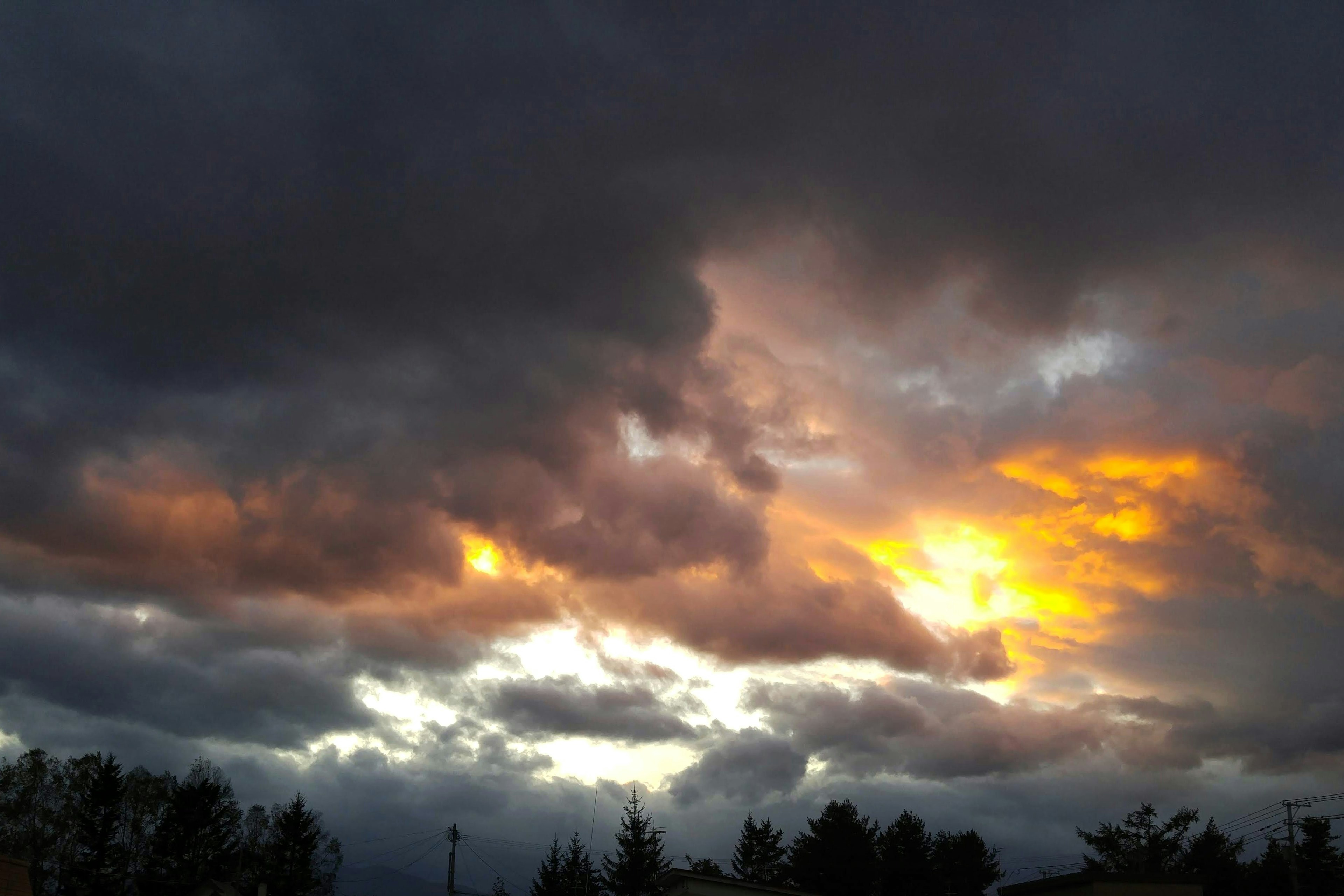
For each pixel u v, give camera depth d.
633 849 93.56
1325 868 74.25
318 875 95.69
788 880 89.88
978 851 89.44
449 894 83.81
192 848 90.38
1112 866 83.50
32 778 86.25
